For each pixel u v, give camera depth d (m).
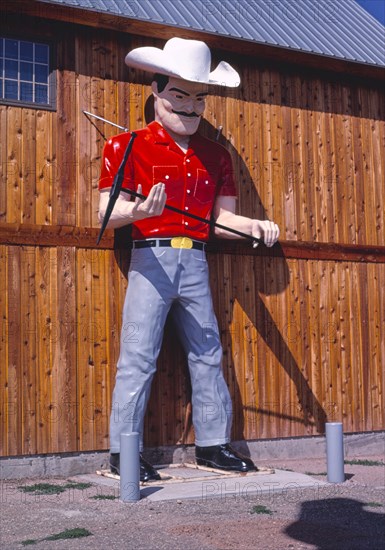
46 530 6.96
